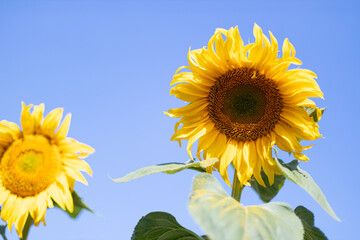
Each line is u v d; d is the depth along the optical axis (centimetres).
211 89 127
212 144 126
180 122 126
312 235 120
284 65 121
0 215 115
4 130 114
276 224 103
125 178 119
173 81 125
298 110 123
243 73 125
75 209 115
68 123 115
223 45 122
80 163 114
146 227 123
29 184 113
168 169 117
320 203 112
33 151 114
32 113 114
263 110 126
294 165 121
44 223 111
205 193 106
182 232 125
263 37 121
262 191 129
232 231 99
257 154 124
